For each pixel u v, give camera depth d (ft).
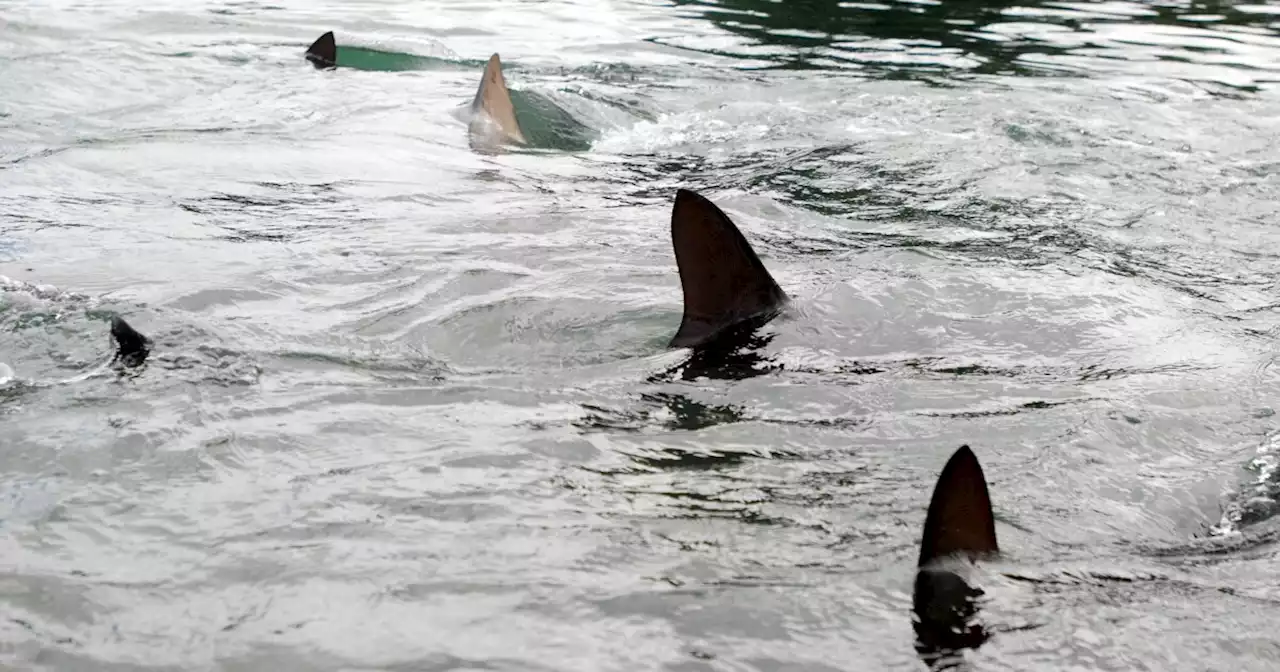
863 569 17.83
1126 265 37.14
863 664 15.43
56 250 35.65
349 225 39.24
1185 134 56.34
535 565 17.88
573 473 21.31
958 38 83.41
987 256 37.04
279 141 51.72
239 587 17.25
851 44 81.20
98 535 18.78
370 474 21.08
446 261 35.19
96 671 15.26
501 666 15.30
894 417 24.39
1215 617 16.89
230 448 22.12
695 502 20.25
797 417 24.29
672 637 15.98
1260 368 28.14
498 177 47.16
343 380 26.00
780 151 53.31
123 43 74.23
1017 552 18.66
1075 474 21.91
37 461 21.49
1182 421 24.66
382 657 15.51
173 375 25.91
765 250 37.32
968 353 28.22
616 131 57.36
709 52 78.07
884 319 29.94
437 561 17.98
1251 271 37.50
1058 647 15.90
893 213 43.29
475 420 23.71
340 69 69.72
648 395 25.31
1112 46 80.89
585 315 30.66
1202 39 84.48
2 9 83.20
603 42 81.25
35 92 60.18
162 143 50.75
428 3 94.79
